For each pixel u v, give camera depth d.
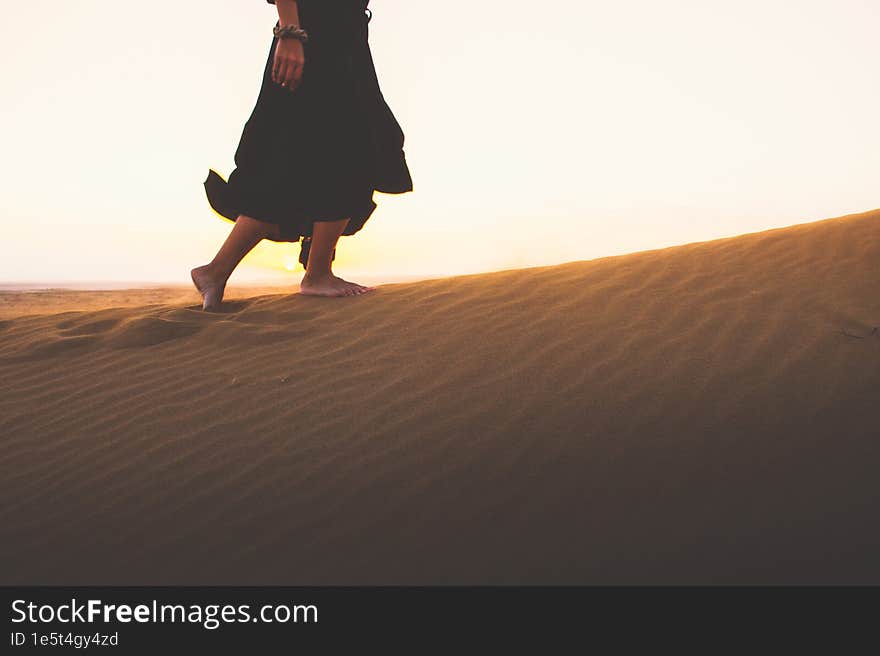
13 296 11.92
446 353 3.60
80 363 3.98
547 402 2.98
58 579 2.17
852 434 2.54
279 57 4.07
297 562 2.18
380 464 2.65
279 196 4.36
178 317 4.46
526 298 4.26
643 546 2.12
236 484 2.61
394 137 4.57
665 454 2.54
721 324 3.56
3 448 3.04
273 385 3.43
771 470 2.40
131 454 2.90
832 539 2.08
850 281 3.85
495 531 2.24
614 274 4.49
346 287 4.81
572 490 2.39
